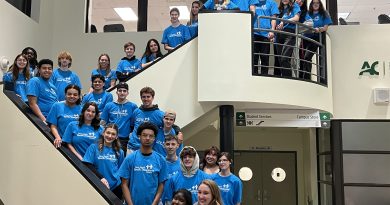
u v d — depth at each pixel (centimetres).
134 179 377
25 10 795
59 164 375
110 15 873
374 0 829
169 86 605
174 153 438
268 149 965
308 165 900
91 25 868
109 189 364
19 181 388
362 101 730
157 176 382
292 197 960
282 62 650
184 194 326
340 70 739
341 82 736
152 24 871
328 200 764
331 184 730
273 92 596
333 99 732
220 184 429
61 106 436
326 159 773
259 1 673
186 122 597
